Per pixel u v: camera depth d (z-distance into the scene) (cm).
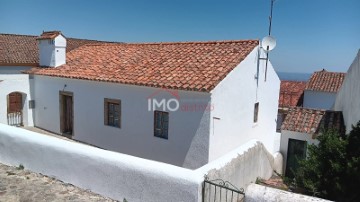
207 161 924
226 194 629
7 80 1452
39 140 832
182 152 984
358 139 693
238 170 752
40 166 836
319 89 2216
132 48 1502
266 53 1255
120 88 1136
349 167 633
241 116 1107
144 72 1136
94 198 698
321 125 1112
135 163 659
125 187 672
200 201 579
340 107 1258
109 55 1480
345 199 645
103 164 704
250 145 856
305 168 743
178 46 1350
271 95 1384
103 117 1212
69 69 1411
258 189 502
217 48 1201
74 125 1338
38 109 1540
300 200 462
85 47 1756
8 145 912
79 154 746
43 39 1537
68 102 1402
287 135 1145
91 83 1235
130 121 1123
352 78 965
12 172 845
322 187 681
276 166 1096
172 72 1076
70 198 694
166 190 611
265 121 1359
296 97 2375
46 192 722
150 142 1070
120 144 1166
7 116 1485
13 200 678
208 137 917
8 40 2164
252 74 1152
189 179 583
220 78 936
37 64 1955
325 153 712
